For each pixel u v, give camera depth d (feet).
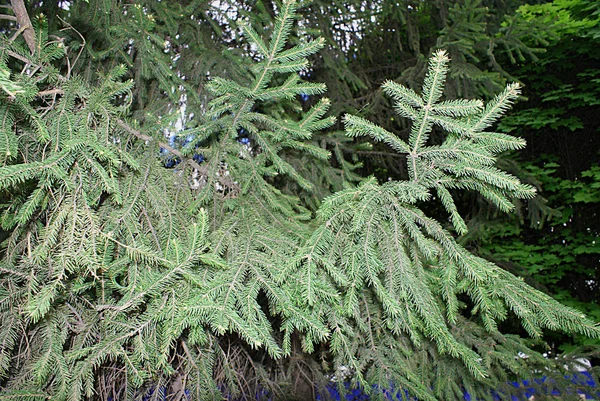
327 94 6.81
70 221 2.51
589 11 8.95
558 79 10.11
